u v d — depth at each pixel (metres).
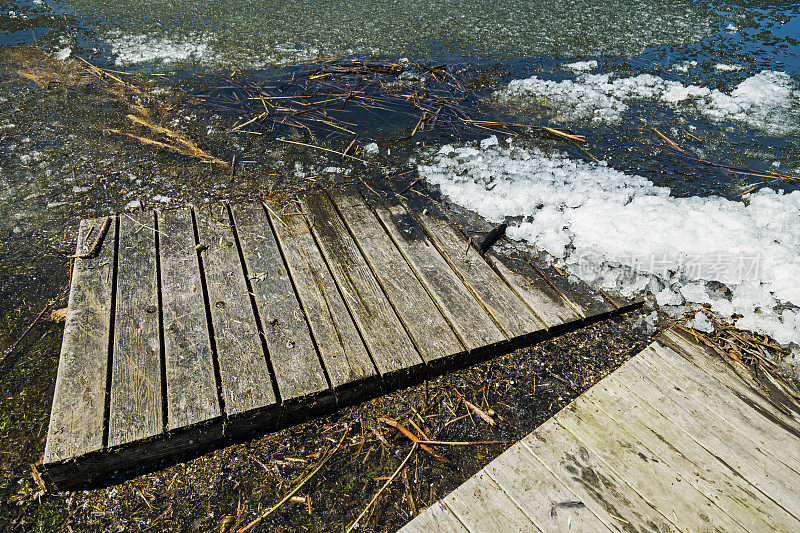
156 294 2.36
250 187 3.22
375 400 2.14
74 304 2.29
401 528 1.69
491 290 2.53
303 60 4.80
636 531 1.67
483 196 3.13
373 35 5.34
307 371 2.09
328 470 1.91
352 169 3.42
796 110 4.20
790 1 6.43
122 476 1.87
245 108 4.05
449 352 2.21
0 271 2.59
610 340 2.43
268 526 1.75
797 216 3.00
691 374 2.20
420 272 2.58
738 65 4.91
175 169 3.34
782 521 1.70
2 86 4.10
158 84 4.29
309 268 2.56
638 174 3.44
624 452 1.90
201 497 1.82
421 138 3.78
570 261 2.72
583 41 5.36
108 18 5.38
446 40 5.30
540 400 2.17
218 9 5.74
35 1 5.70
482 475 1.83
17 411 2.03
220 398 1.98
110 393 1.96
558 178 3.32
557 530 1.68
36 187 3.13
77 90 4.12
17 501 1.79
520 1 6.34
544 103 4.25
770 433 1.97
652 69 4.82
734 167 3.56
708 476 1.82
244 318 2.28
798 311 2.49
